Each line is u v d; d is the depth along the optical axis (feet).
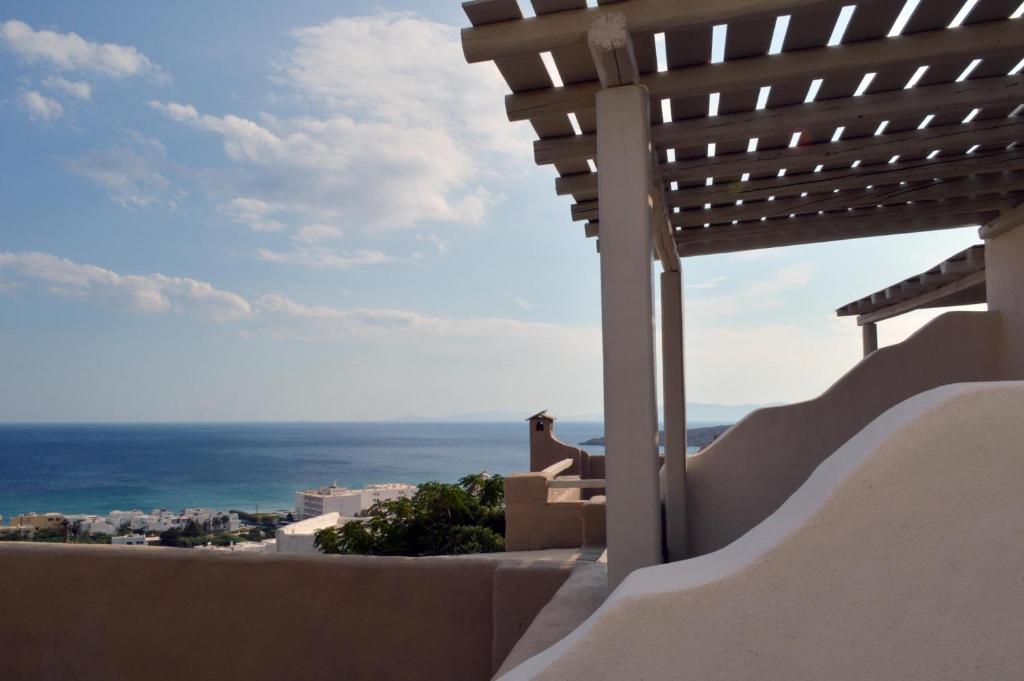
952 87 11.46
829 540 4.80
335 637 10.73
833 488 4.86
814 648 4.75
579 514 21.74
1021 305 15.55
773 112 12.13
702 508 17.84
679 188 15.76
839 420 16.61
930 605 4.69
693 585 4.92
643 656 4.88
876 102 11.68
